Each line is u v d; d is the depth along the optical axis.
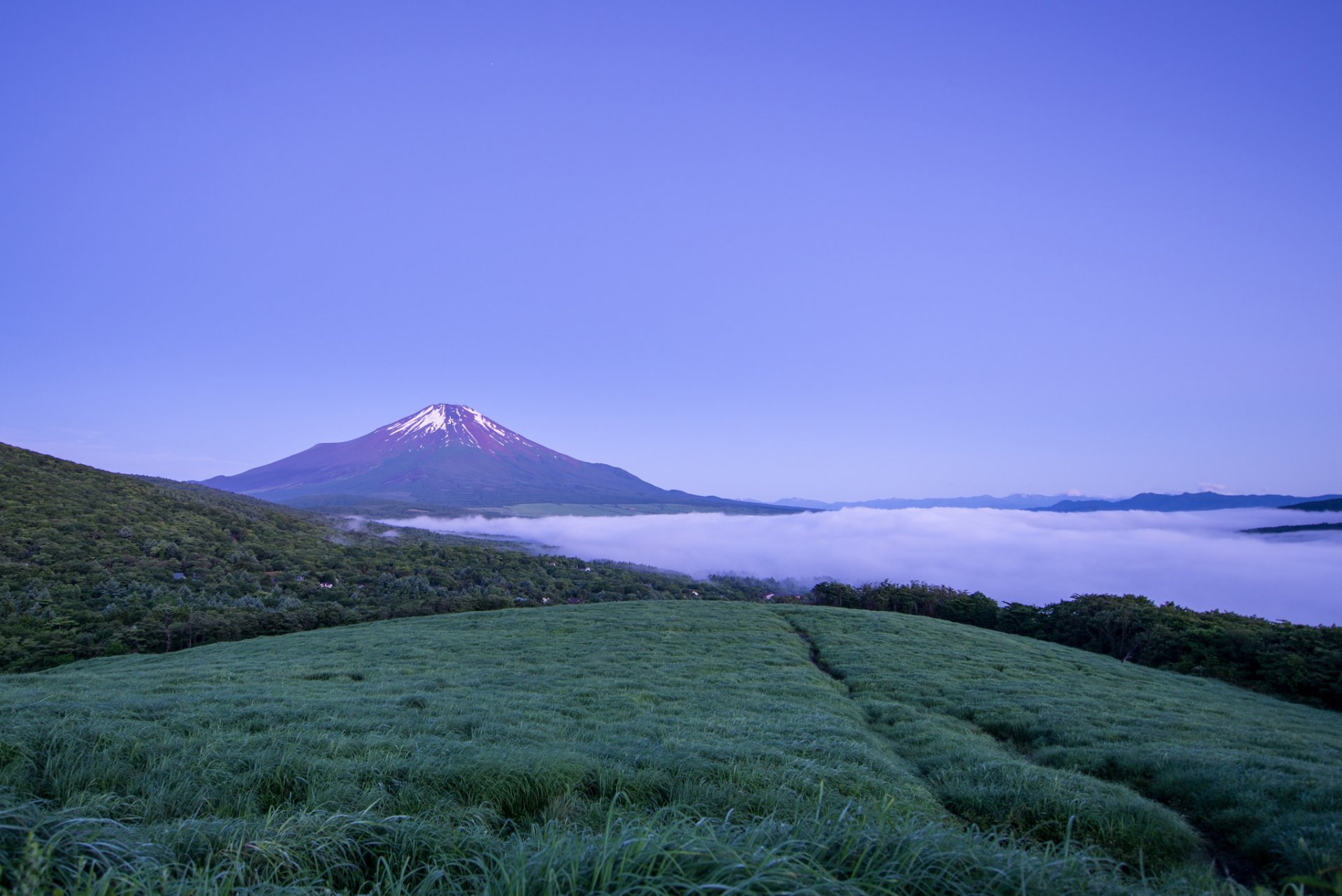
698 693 21.47
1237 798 11.70
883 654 31.89
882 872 4.59
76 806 6.93
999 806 11.16
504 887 4.39
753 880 4.07
